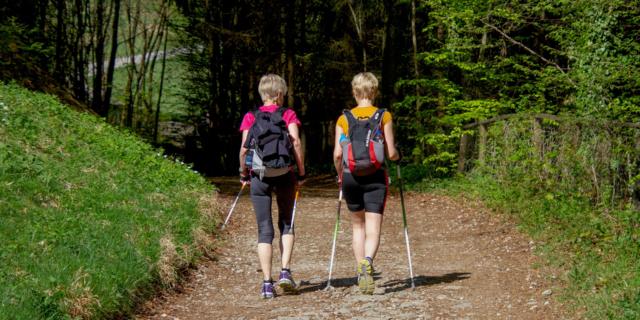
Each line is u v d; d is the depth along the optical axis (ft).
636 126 28.37
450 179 50.19
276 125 21.07
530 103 48.55
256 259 27.63
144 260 21.63
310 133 100.68
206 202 34.81
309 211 40.22
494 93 56.29
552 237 26.55
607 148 30.22
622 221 26.73
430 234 32.37
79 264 19.11
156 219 26.66
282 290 22.44
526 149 38.09
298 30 98.12
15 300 15.87
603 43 37.65
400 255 27.78
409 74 75.82
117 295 18.58
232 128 98.07
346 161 20.75
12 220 21.30
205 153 97.45
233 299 21.68
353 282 23.35
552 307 18.76
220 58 95.91
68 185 27.14
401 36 73.56
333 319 18.88
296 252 29.07
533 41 54.65
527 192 35.55
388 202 44.50
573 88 44.93
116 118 109.19
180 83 106.83
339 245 30.37
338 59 100.17
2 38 47.67
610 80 35.68
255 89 96.89
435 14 51.60
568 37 42.63
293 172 21.67
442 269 24.81
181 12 97.40
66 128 36.11
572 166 32.73
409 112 62.95
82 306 17.10
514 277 22.40
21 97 37.58
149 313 19.51
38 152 29.76
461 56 53.31
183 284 22.91
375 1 90.89
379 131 20.85
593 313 17.31
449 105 50.93
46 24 81.35
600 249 23.68
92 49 93.15
